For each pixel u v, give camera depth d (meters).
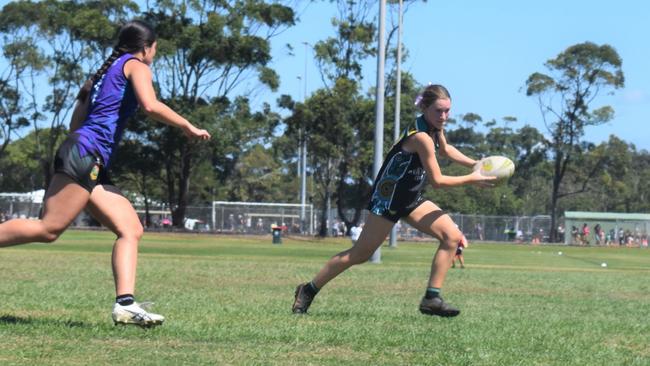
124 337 6.48
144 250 33.84
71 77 70.12
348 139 65.12
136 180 70.44
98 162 6.45
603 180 89.12
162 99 64.25
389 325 8.12
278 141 77.88
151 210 78.12
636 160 126.56
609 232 73.94
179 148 64.50
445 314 8.67
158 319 6.81
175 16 63.94
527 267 28.47
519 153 106.75
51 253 24.36
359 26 66.00
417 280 16.14
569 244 72.06
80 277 14.01
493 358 6.27
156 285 13.05
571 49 78.56
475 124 108.94
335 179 74.31
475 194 98.62
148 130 63.22
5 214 71.44
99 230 62.72
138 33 6.70
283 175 112.50
